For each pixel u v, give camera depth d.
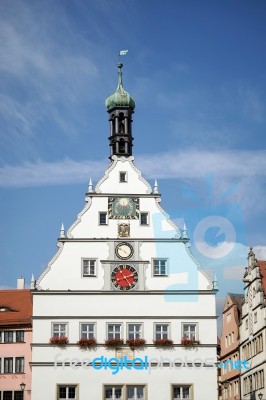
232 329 84.38
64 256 68.81
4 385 78.25
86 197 70.19
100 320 67.88
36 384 66.50
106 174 70.81
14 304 81.88
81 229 69.44
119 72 75.75
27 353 78.75
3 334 79.50
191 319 68.31
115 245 69.31
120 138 72.88
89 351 67.25
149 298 68.50
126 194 70.38
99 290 68.25
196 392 67.12
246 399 77.25
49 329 67.44
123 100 73.81
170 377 67.19
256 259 75.00
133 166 71.25
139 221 70.00
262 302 71.69
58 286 68.25
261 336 71.69
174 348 67.75
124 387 66.88
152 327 68.00
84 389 66.69
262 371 71.06
